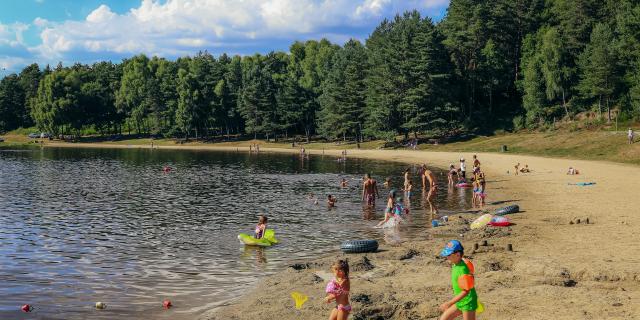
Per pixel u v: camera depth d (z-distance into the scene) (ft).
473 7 342.23
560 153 219.41
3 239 72.28
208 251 64.69
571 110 283.38
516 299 39.19
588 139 226.38
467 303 28.17
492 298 39.81
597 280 44.47
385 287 45.34
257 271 54.90
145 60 571.69
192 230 79.05
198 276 53.26
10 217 91.61
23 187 141.38
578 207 85.15
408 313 38.50
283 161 249.34
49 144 463.01
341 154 294.05
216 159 268.62
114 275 53.72
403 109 305.94
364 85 345.92
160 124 460.96
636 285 42.45
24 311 42.27
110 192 130.11
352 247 60.85
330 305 41.24
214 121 437.17
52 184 149.59
